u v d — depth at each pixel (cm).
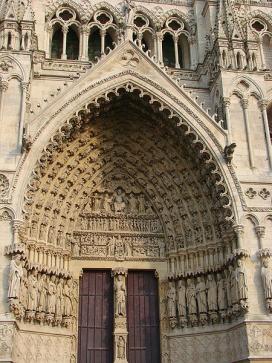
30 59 3084
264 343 2591
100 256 3206
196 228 3191
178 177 3306
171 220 3288
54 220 3131
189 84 3556
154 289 3225
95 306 3136
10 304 2506
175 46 3712
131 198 3409
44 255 3006
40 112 2962
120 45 3209
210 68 3469
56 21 3631
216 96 3334
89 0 3741
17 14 3206
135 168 3431
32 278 2859
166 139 3328
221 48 3328
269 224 2886
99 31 3709
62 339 2938
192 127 3064
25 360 2728
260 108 3219
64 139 3083
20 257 2616
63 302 3008
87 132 3284
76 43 3681
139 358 3044
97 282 3206
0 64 3039
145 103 3203
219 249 3056
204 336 2962
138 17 3769
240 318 2731
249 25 3788
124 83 3127
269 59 3775
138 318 3142
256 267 2777
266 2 3934
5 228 2683
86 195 3322
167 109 3108
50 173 3112
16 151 2847
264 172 3025
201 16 3778
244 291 2684
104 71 3128
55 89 3266
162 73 3172
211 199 3156
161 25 3753
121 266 3200
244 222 2870
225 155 2991
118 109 3309
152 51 3703
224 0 3550
